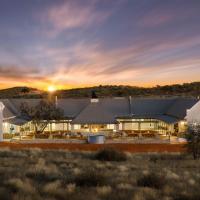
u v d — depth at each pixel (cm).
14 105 6438
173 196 1237
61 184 1303
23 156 2828
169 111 6181
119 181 1473
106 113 5781
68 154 3172
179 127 5438
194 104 5366
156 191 1295
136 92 16812
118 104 6556
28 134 5766
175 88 16838
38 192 1129
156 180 1463
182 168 2459
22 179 1395
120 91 16888
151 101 6638
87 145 4688
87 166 2184
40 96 15900
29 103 6606
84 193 1173
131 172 1903
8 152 3055
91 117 5691
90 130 5606
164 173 1903
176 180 1670
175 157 3356
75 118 5716
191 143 3325
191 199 1190
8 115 5538
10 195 1030
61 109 6228
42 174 1623
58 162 2408
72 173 1695
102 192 1180
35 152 3203
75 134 5394
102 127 5662
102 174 1485
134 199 1117
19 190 1122
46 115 5953
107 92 16850
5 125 5322
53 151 3544
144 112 6397
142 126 6244
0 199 980
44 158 2686
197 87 16600
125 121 6225
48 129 6138
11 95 16862
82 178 1388
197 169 2400
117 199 1121
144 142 4925
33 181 1387
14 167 1936
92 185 1355
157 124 6234
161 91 16862
